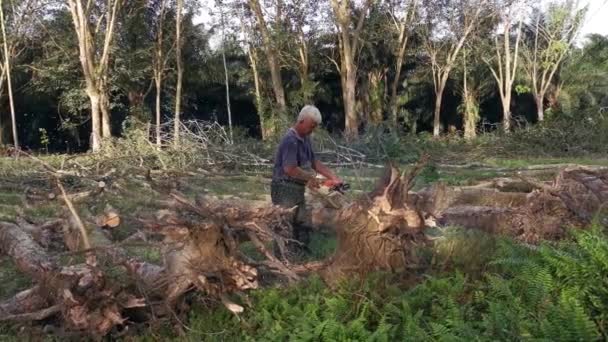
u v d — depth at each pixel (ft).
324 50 138.82
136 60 113.09
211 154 51.24
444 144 69.92
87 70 89.10
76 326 15.35
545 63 142.10
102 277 15.37
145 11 116.37
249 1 113.70
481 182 40.14
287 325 15.46
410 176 17.62
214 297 16.39
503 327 13.76
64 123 115.03
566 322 13.25
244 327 15.74
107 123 95.71
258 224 16.21
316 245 23.03
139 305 15.55
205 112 144.77
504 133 72.18
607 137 68.54
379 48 139.13
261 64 131.03
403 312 15.31
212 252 15.69
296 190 22.12
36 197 34.65
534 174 42.50
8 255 22.48
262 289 17.33
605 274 15.70
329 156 52.80
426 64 148.25
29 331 16.22
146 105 129.39
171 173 43.68
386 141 54.95
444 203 18.21
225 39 127.85
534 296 15.40
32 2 112.47
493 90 152.87
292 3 128.47
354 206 17.80
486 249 18.93
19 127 131.34
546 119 73.87
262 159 51.70
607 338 13.67
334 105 147.23
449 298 15.24
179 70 108.78
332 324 14.33
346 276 17.34
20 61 121.08
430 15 139.54
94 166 46.21
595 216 22.40
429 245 18.16
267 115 114.01
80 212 28.89
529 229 23.97
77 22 88.28
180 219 15.52
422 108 156.15
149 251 20.49
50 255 20.84
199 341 15.26
